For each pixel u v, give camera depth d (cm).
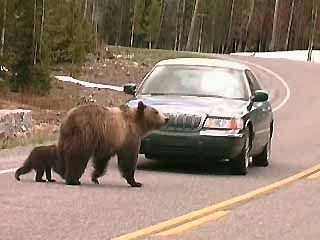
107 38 11738
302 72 6009
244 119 1567
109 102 3744
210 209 1152
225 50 12619
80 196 1207
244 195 1308
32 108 3281
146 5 11619
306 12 12456
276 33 12306
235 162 1592
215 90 1664
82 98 3841
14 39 3956
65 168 1325
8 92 3797
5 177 1388
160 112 1387
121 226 988
